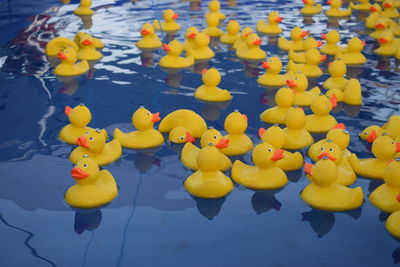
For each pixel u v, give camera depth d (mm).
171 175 1547
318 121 1726
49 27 2465
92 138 1574
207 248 1345
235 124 1622
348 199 1444
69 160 1592
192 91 1938
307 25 2537
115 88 1948
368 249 1346
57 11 2725
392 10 2695
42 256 1330
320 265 1311
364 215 1430
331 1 2701
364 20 2629
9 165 1574
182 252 1335
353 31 2469
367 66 2135
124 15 2676
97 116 1784
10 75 2031
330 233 1383
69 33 2396
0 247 1350
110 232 1382
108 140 1675
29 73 2045
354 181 1535
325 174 1441
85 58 2156
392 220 1387
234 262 1314
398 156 1567
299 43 2270
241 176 1522
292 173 1559
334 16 2695
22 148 1639
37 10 2738
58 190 1496
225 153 1621
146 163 1593
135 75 2043
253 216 1424
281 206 1452
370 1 3039
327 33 2355
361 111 1824
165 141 1684
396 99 1891
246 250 1341
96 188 1463
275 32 2438
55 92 1919
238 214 1429
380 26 2344
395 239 1368
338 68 1968
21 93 1912
